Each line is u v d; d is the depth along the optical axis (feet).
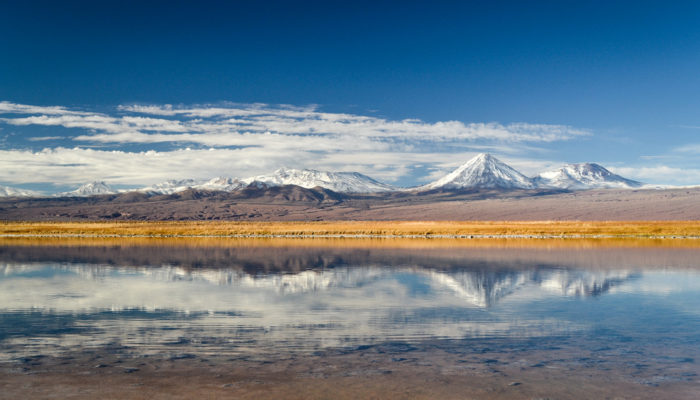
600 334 51.24
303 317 59.52
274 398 33.45
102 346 46.29
